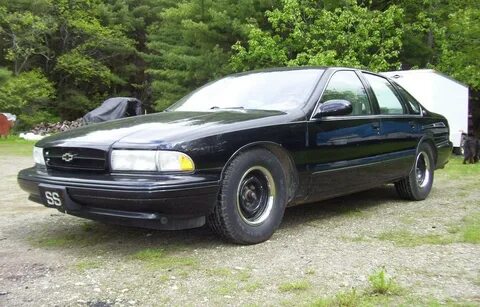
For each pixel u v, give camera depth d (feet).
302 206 17.69
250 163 12.34
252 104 14.96
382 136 16.51
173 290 9.66
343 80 15.93
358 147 15.44
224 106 15.26
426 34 70.85
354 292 9.22
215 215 11.97
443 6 66.54
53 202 12.03
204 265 11.07
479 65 59.93
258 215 12.81
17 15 83.35
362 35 57.98
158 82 78.28
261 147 12.73
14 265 11.26
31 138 65.05
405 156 17.72
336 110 14.02
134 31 104.68
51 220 15.70
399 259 11.50
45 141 13.14
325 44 56.85
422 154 19.20
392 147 17.06
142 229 14.23
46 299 9.29
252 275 10.43
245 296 9.34
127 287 9.84
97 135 12.21
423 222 15.23
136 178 11.09
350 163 15.15
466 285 9.87
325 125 14.30
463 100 46.37
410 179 18.39
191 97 16.76
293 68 16.34
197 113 13.98
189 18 70.85
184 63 72.02
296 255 11.78
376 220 15.52
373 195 20.01
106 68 96.99
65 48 94.58
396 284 9.86
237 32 66.80
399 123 17.48
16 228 14.74
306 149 13.70
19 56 86.69
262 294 9.43
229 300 9.16
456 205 18.02
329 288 9.69
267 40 59.21
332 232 13.98
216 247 12.40
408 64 70.28
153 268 10.92
